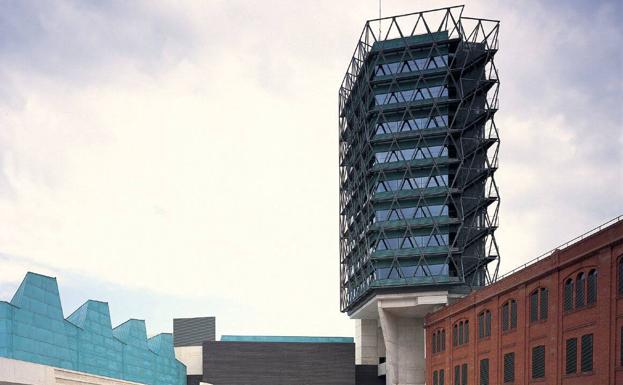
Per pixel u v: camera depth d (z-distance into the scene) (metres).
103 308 56.50
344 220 103.50
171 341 82.12
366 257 88.19
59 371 42.00
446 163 84.94
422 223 83.62
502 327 54.12
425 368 77.44
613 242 37.75
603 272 38.88
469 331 61.94
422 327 86.56
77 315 54.94
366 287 86.06
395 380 84.12
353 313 96.19
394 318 86.12
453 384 66.25
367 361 97.38
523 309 49.69
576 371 41.56
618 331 37.28
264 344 89.94
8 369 33.19
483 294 58.12
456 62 89.75
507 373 52.62
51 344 44.72
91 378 48.19
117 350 59.44
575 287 42.38
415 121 87.62
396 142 86.81
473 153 87.31
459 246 85.06
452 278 80.62
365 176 88.38
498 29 90.00
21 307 40.84
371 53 89.62
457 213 84.69
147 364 69.75
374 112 88.56
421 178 85.88
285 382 89.06
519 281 50.28
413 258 83.38
